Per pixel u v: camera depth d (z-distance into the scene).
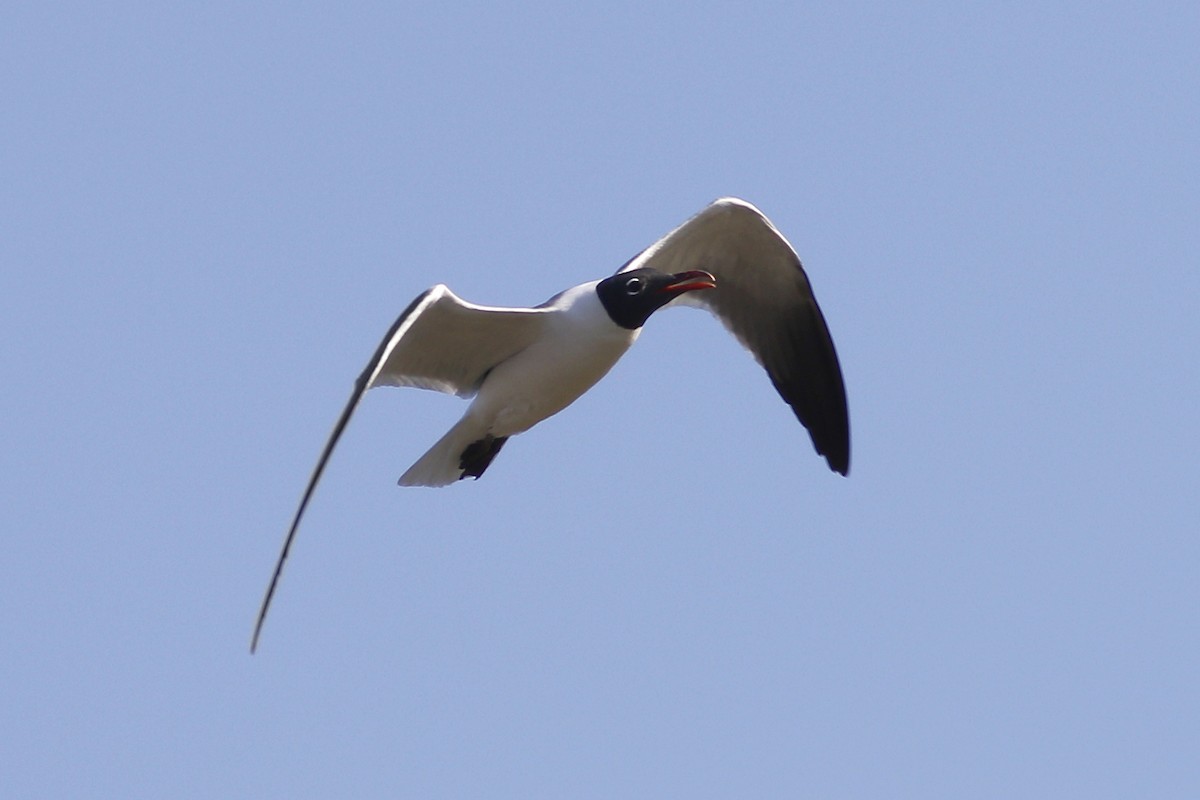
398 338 12.09
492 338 13.54
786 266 14.98
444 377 13.88
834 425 15.87
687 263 14.91
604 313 13.50
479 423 13.83
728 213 14.27
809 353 15.64
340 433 11.42
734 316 15.40
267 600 10.96
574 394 13.90
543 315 13.41
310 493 11.18
